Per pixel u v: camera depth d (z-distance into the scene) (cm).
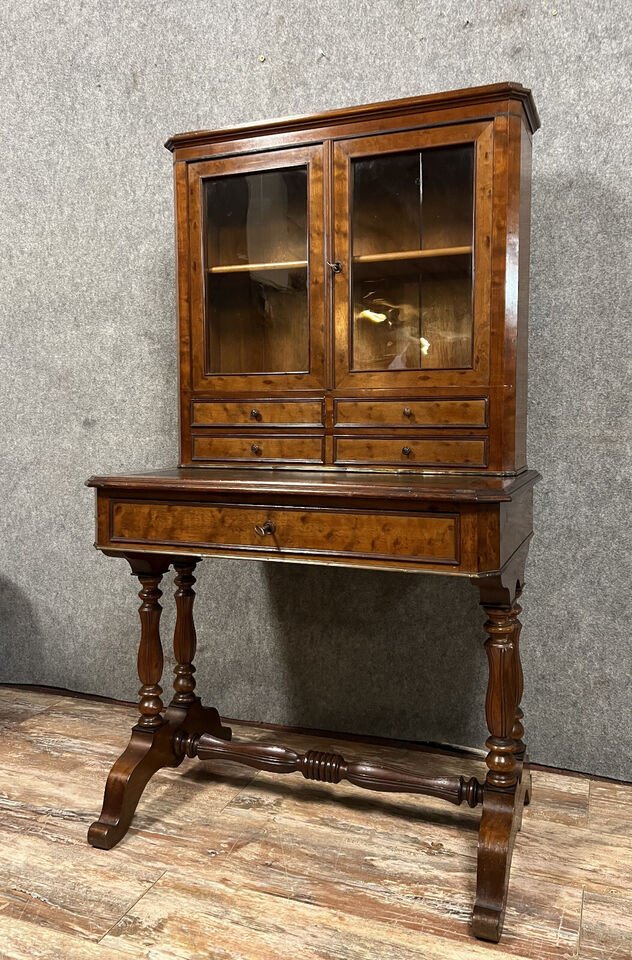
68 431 243
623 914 136
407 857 154
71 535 246
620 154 179
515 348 155
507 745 144
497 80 188
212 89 217
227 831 164
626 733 189
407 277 164
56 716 229
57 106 235
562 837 162
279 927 131
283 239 174
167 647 235
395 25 197
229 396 181
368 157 164
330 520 142
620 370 183
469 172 156
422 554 135
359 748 207
